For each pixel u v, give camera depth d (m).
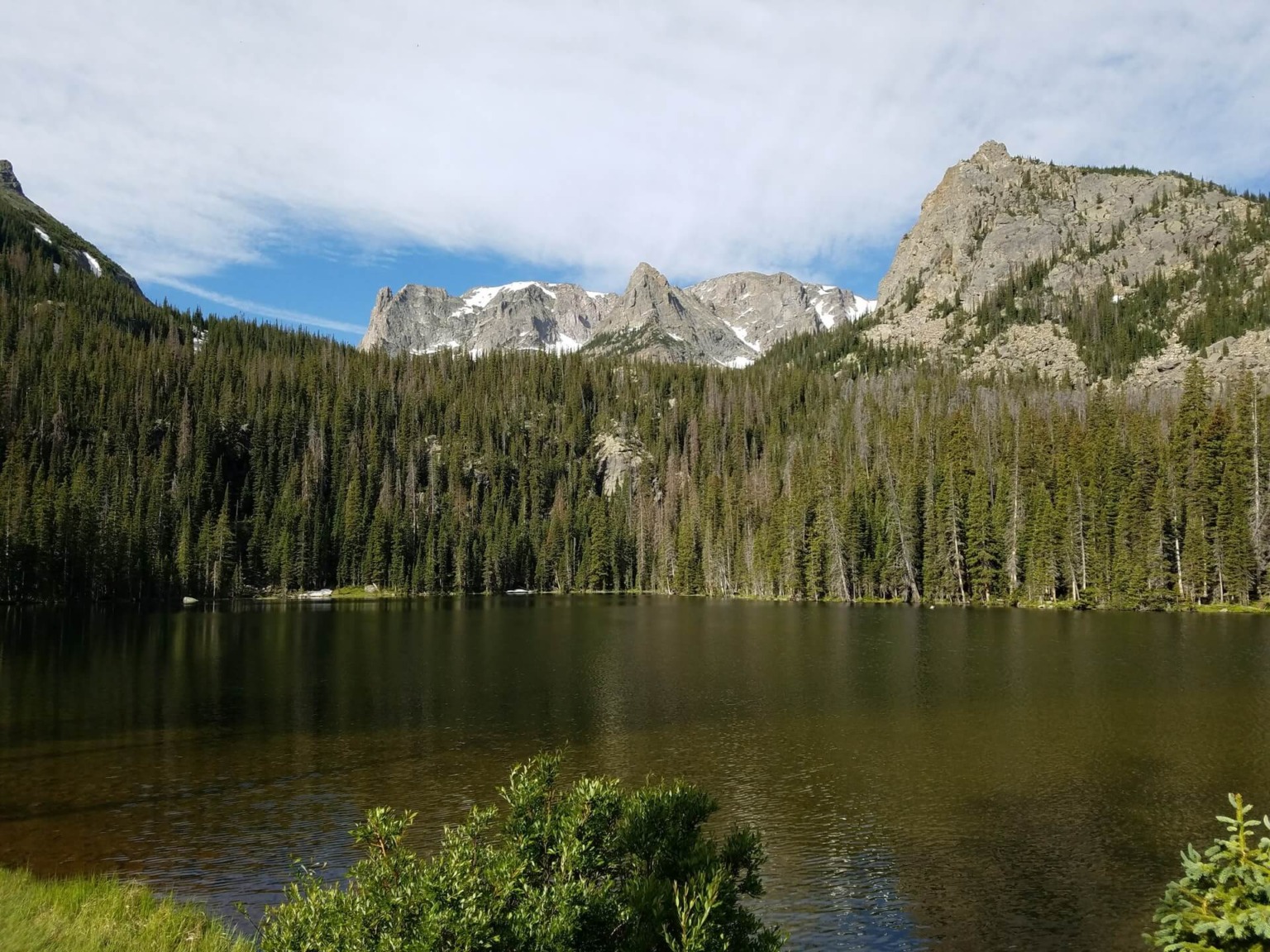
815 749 31.72
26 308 191.12
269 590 142.25
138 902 15.12
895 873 20.14
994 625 79.50
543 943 7.88
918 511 121.31
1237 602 92.50
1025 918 17.78
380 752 31.47
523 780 10.26
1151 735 33.44
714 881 8.20
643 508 182.62
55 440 143.25
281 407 179.62
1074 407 159.38
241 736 34.06
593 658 58.50
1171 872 20.09
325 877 19.59
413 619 94.50
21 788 26.94
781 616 94.44
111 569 118.12
